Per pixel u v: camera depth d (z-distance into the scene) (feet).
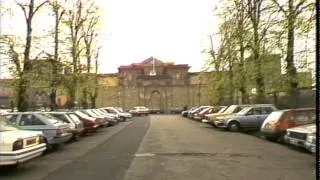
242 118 119.03
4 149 46.03
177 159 59.16
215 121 131.34
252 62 117.70
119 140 93.45
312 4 74.28
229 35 138.10
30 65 108.58
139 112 309.42
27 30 107.45
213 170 49.03
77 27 150.20
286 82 103.45
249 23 113.70
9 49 105.40
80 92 159.84
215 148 73.92
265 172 47.47
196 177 44.32
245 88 141.69
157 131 123.44
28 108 120.67
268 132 85.71
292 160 57.82
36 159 61.00
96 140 94.38
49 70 117.08
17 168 52.54
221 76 163.84
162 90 394.73
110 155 65.16
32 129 70.03
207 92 212.43
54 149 74.28
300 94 106.42
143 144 82.43
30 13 107.76
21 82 106.32
